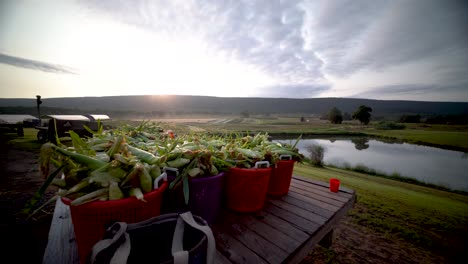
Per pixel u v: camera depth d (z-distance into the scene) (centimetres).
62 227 196
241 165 232
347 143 5853
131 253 110
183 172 179
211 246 103
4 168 791
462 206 890
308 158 2362
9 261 286
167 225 122
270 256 162
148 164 159
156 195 138
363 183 1061
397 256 400
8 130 2208
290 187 331
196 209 185
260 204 239
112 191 121
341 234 471
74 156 131
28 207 117
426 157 3988
